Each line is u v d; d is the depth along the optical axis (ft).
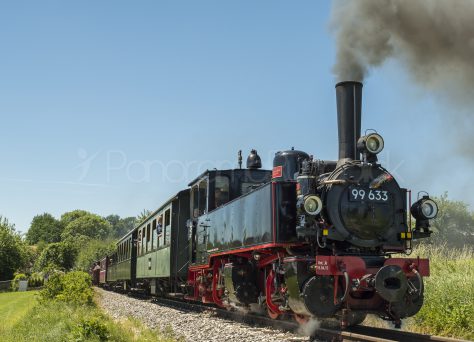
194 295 47.37
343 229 27.14
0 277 150.82
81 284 62.85
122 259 92.58
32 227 405.59
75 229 358.84
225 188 43.29
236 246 35.19
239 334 28.48
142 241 74.59
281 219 28.50
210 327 32.19
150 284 69.41
